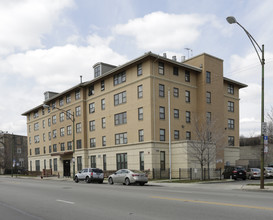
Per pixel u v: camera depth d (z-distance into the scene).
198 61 38.78
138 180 23.50
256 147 52.22
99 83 42.25
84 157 43.78
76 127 46.44
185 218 8.23
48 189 19.62
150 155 32.56
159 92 34.16
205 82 37.75
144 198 13.00
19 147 86.50
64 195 15.35
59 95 50.81
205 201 11.54
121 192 16.27
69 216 9.17
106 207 10.67
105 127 40.41
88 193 16.08
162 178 32.25
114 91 38.97
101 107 41.47
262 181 17.48
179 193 15.19
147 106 33.47
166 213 9.08
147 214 9.02
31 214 9.83
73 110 47.41
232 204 10.59
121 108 37.53
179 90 36.34
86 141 44.38
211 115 37.19
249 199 12.13
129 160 35.59
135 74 35.59
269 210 9.20
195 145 30.30
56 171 52.47
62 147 50.53
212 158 29.81
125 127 36.69
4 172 77.56
